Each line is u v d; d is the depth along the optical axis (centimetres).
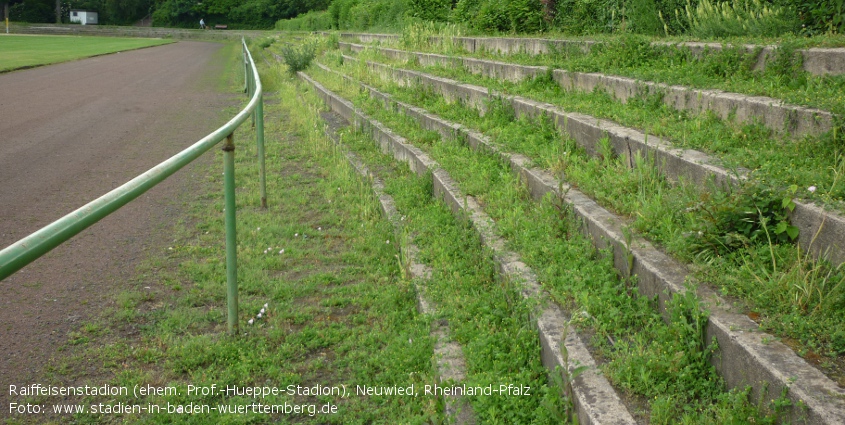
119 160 932
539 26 1405
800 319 304
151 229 651
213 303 486
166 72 2456
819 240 348
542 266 441
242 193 782
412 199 670
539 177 568
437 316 426
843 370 272
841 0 689
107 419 344
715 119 567
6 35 6066
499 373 354
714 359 314
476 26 1602
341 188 788
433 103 1052
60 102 1498
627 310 373
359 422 344
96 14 9212
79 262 557
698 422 278
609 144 577
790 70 612
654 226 429
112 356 403
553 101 767
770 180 392
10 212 672
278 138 1129
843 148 428
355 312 473
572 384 313
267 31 7256
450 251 524
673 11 1000
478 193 605
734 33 827
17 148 984
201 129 1211
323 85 1638
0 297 481
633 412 293
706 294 342
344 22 3422
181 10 8638
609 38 942
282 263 561
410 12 2170
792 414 256
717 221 382
